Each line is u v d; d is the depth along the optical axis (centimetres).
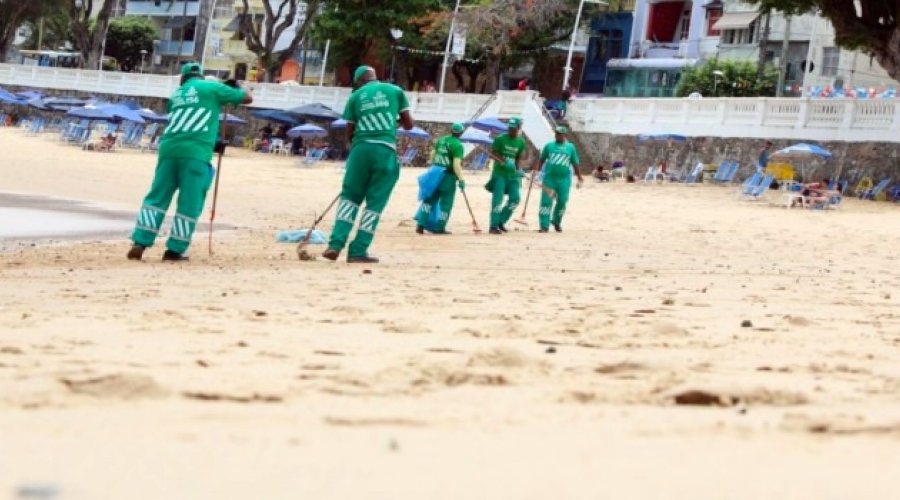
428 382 584
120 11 12825
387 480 313
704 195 4772
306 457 348
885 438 420
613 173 5797
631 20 8706
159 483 300
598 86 8825
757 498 303
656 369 650
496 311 1114
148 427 412
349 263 1841
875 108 5031
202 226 2773
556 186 2973
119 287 1323
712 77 7431
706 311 1159
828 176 5128
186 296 1223
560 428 436
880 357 789
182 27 11762
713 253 2444
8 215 2747
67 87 9388
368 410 475
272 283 1425
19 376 552
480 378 591
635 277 1677
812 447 395
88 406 462
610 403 523
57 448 354
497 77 8162
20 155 5797
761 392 541
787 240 3028
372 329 913
